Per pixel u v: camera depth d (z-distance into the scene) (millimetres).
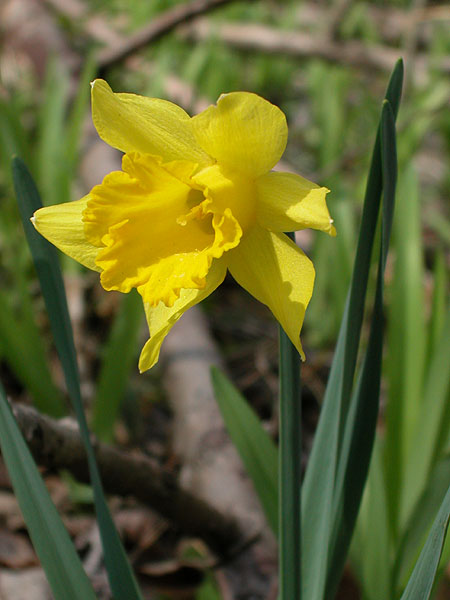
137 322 564
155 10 1428
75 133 809
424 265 892
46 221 337
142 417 693
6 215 796
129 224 338
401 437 490
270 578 486
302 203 315
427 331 509
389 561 406
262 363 745
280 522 351
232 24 1293
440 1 1284
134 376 731
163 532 546
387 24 1512
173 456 615
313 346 773
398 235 544
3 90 1032
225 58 1248
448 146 1059
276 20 1602
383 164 312
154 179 332
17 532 545
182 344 689
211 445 571
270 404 714
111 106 323
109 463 413
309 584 375
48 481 593
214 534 488
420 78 1114
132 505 562
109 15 1593
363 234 328
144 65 1323
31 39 1239
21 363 562
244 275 328
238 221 322
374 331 339
